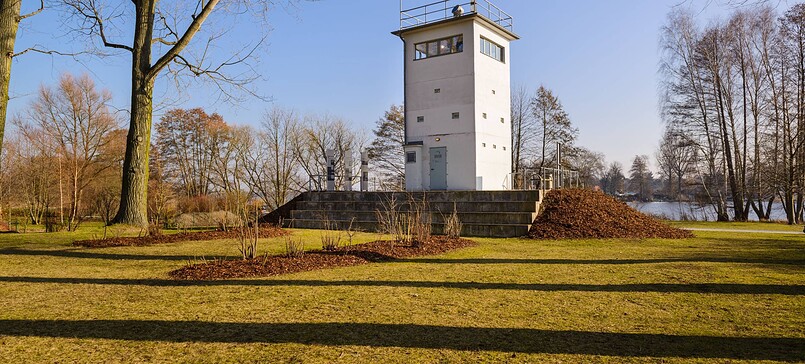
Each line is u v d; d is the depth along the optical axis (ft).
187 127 155.94
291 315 17.63
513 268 29.07
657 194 222.07
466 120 70.74
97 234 47.42
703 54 102.06
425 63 74.69
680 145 108.58
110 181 116.16
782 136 93.50
